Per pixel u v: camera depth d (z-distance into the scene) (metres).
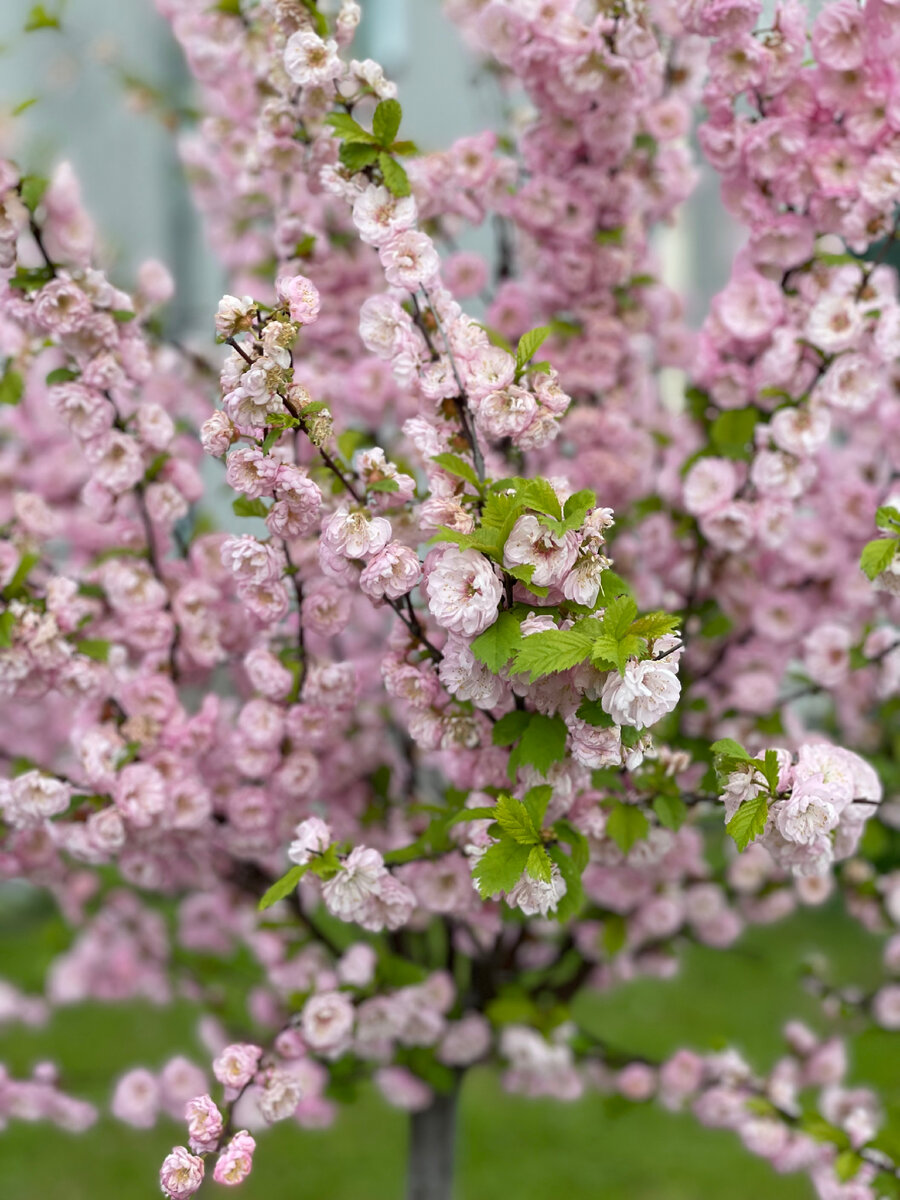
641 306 2.52
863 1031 2.59
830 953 4.89
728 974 4.86
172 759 2.34
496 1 2.37
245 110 2.53
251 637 2.41
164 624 2.38
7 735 2.67
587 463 2.49
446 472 2.18
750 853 2.54
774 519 2.38
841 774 2.15
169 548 2.42
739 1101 2.52
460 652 2.12
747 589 2.49
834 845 2.20
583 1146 3.81
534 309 2.53
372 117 2.22
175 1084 2.56
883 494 2.48
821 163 2.32
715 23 2.29
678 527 2.47
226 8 2.45
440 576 2.11
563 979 2.61
